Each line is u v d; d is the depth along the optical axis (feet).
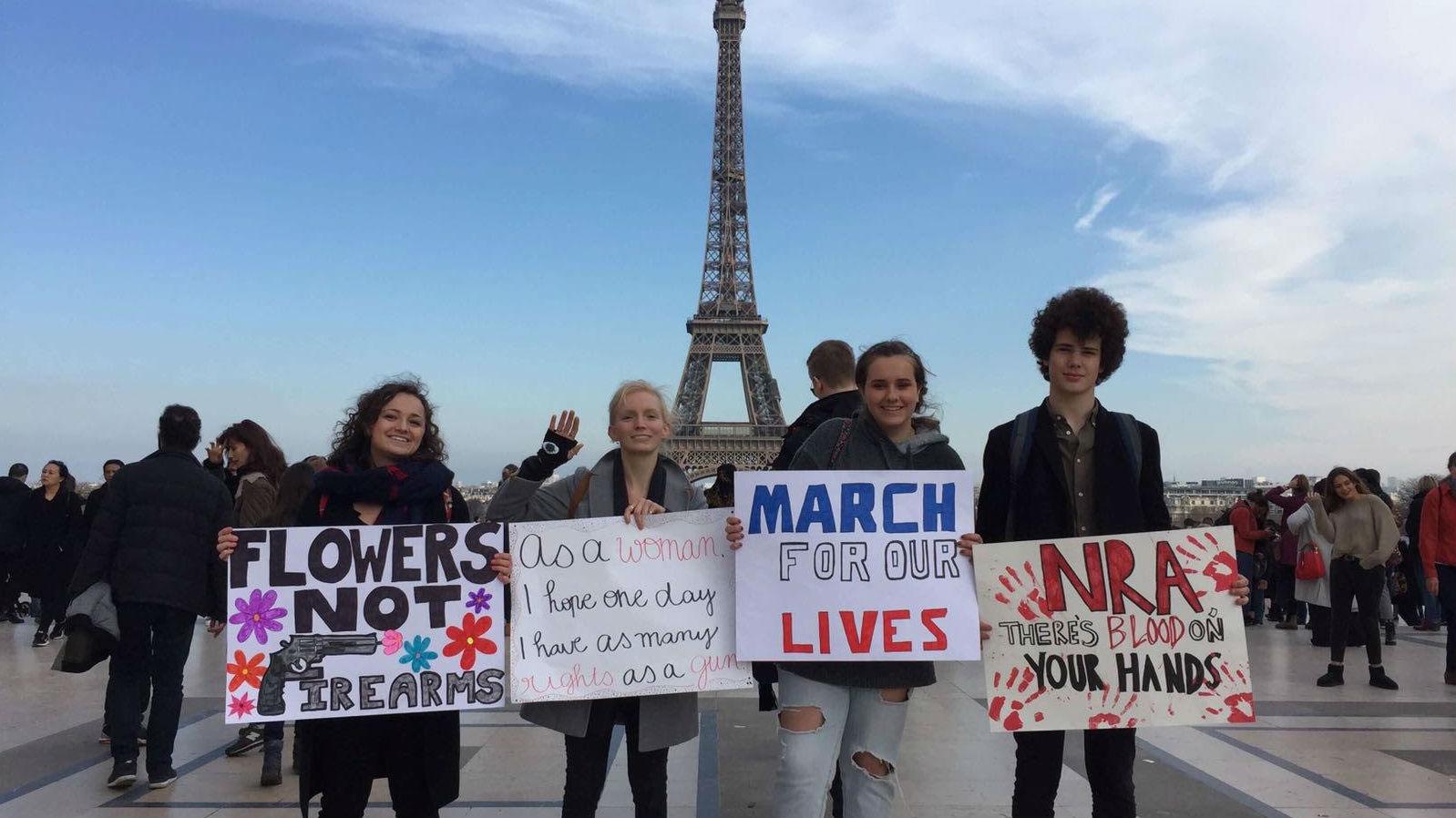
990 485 10.51
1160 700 9.74
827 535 10.05
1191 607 9.84
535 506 10.87
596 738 10.16
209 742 17.71
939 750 16.79
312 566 10.24
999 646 9.92
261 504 18.67
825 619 9.84
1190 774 14.87
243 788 14.65
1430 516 23.82
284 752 17.69
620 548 10.35
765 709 14.64
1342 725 18.56
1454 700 21.39
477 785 14.56
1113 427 10.19
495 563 10.30
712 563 10.36
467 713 20.03
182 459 15.44
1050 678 9.86
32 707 20.84
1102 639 9.86
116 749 14.64
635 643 10.14
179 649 15.03
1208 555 9.87
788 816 9.36
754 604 9.93
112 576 14.62
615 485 10.73
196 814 13.29
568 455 11.03
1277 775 14.85
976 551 9.95
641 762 10.09
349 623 10.18
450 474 10.94
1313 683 23.65
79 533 29.99
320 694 10.02
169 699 14.84
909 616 9.86
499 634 10.36
